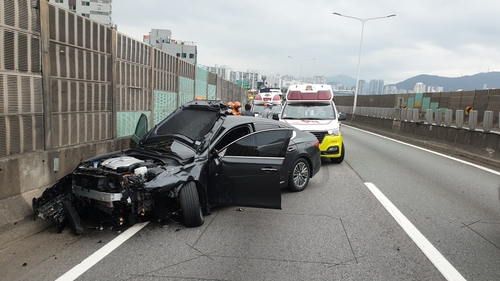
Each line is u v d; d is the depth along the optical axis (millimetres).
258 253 4594
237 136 6707
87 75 7301
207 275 3979
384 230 5488
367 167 10805
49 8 6004
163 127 6711
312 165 8109
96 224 5523
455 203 6992
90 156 7414
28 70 5598
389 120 23016
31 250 4586
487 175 9812
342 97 52656
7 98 5207
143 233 5227
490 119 12656
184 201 5297
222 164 5820
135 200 4980
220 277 3938
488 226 5715
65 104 6602
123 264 4215
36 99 5809
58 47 6309
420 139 17750
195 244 4848
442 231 5473
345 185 8438
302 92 12602
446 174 9867
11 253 4488
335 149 10891
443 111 21516
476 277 4047
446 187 8312
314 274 4055
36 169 5793
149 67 10703
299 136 8031
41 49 5852
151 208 5391
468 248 4848
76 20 6812
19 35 5363
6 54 5141
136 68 9758
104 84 8031
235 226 5590
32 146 5781
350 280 3932
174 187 5195
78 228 5062
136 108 9898
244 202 5906
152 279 3869
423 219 6023
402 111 21703
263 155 5969
